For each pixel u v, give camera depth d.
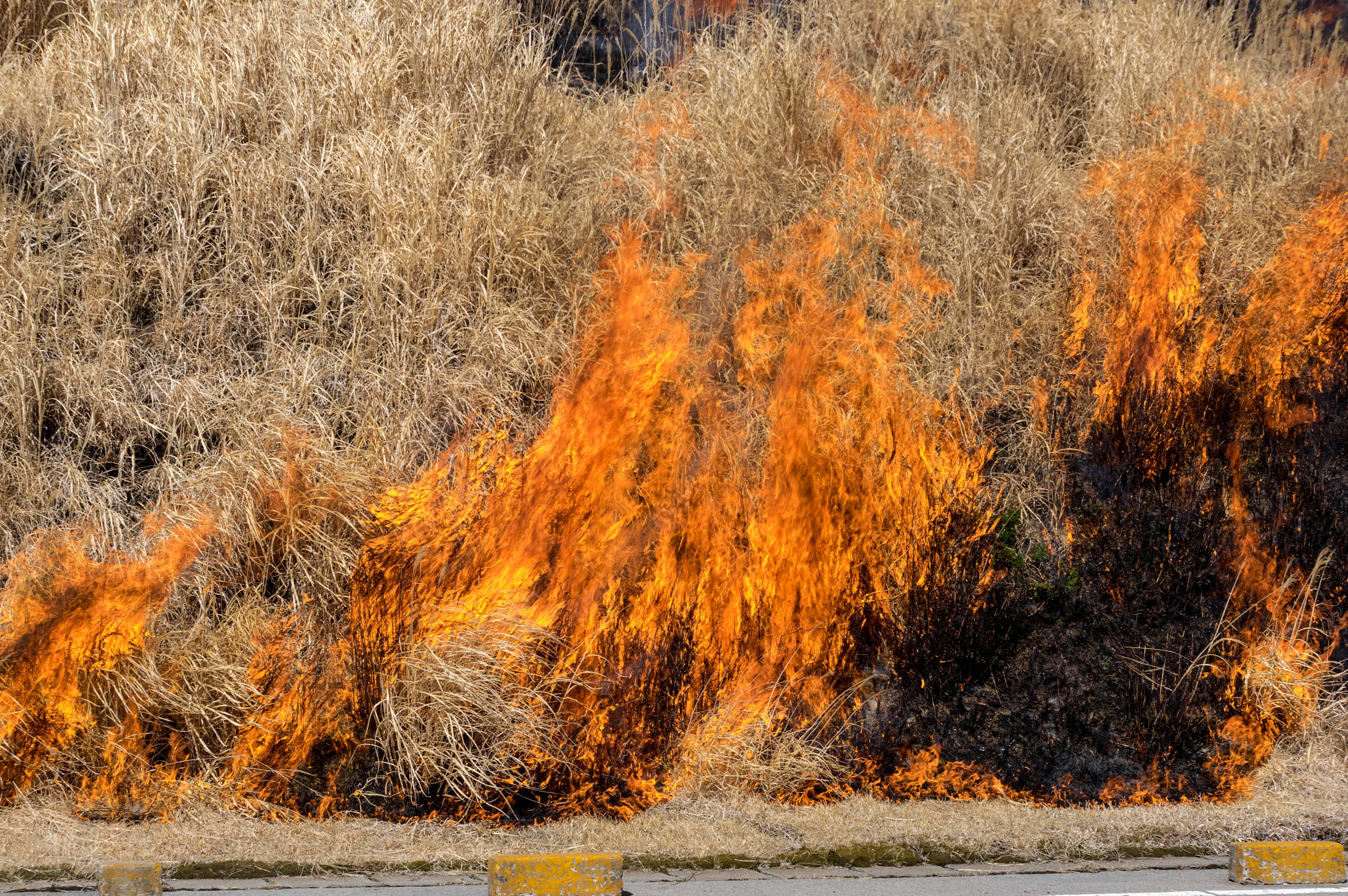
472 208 18.08
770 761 13.63
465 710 12.99
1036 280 19.38
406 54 20.22
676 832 12.12
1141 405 17.33
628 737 13.61
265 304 16.98
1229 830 12.44
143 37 19.50
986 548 15.53
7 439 15.38
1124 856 12.03
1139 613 15.34
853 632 14.80
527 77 20.88
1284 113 22.36
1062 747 14.03
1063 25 24.16
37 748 12.70
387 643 13.41
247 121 19.05
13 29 21.30
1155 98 22.61
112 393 15.84
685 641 14.39
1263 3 25.86
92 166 17.78
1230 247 19.62
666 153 20.72
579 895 10.20
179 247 17.25
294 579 14.48
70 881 10.62
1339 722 14.69
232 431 15.79
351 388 16.55
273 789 12.73
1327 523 16.48
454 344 17.27
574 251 18.80
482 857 11.44
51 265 16.97
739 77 21.67
